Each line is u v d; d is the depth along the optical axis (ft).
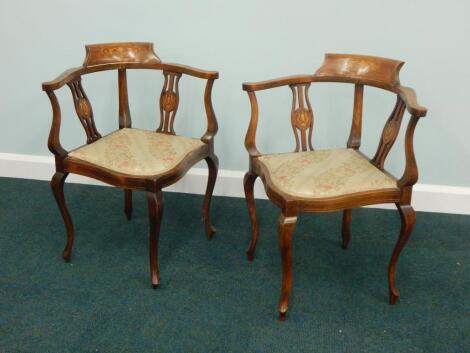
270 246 7.11
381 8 7.20
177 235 7.32
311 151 6.34
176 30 7.72
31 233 7.30
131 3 7.66
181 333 5.50
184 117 8.14
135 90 8.13
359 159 6.05
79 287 6.19
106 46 6.71
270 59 7.66
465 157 7.78
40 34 8.05
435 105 7.56
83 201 8.21
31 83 8.39
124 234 7.34
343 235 6.98
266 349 5.30
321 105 7.77
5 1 7.91
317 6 7.30
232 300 6.01
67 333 5.47
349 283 6.34
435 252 7.00
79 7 7.80
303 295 6.11
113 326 5.58
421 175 7.97
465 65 7.31
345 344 5.38
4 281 6.27
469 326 5.64
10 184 8.70
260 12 7.44
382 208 8.13
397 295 5.92
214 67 7.81
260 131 8.05
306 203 5.31
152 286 6.19
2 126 8.73
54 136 6.06
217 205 8.16
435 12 7.11
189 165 6.24
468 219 7.86
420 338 5.46
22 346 5.29
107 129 8.47
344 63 6.22
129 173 5.87
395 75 5.82
